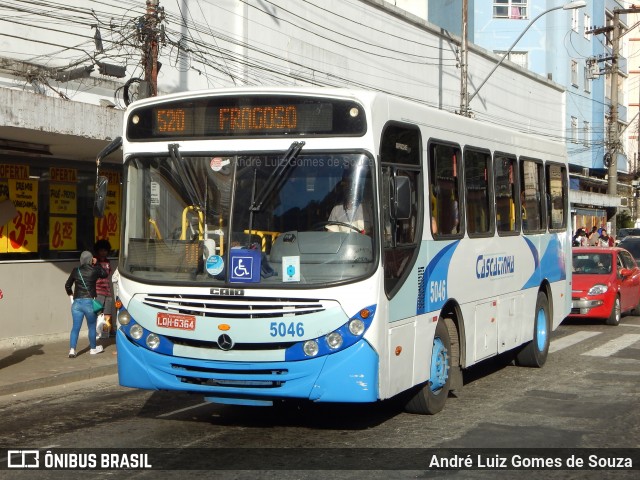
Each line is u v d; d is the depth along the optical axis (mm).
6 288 14945
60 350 14812
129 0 16422
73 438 8320
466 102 25797
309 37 22344
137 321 7965
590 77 46375
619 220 53969
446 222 9414
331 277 7500
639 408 9812
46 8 14617
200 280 7742
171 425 8898
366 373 7445
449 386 9609
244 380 7602
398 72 27078
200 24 18422
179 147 8031
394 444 7953
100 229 17047
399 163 8250
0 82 13789
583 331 17891
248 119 7871
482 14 43406
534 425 8859
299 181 7711
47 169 15789
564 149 14461
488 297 10664
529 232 12375
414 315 8453
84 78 15359
